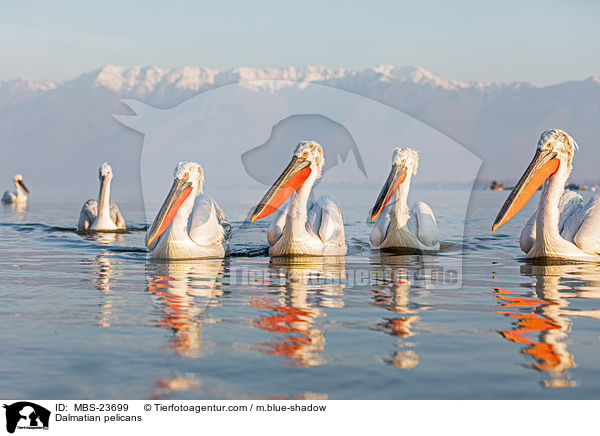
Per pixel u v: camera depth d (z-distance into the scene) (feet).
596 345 17.22
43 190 210.38
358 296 24.03
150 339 17.74
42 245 42.55
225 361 15.80
